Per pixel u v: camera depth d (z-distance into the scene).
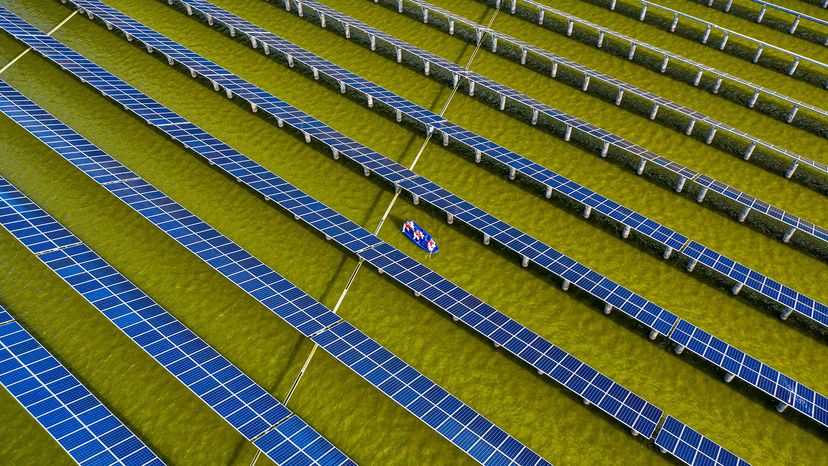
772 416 25.61
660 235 31.30
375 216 34.91
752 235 33.22
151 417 25.30
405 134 40.62
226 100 42.81
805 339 28.42
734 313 29.61
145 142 38.81
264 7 53.50
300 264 32.03
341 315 29.75
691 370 27.31
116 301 27.83
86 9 49.44
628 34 48.88
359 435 25.06
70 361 27.03
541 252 31.00
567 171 37.78
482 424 23.80
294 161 38.34
